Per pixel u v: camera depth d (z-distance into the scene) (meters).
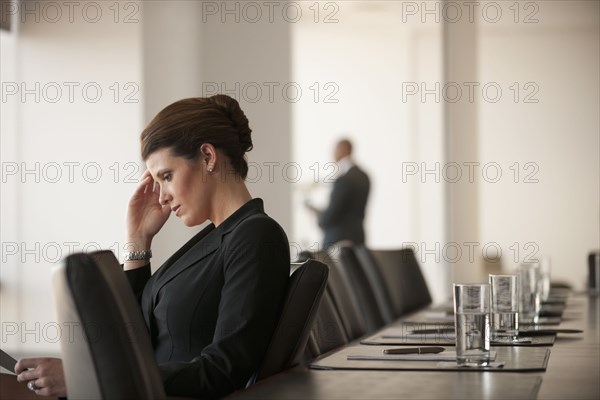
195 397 2.00
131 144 8.00
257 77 8.23
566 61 13.77
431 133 13.26
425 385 1.70
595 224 13.78
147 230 2.64
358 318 3.85
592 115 13.77
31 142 8.12
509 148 13.93
